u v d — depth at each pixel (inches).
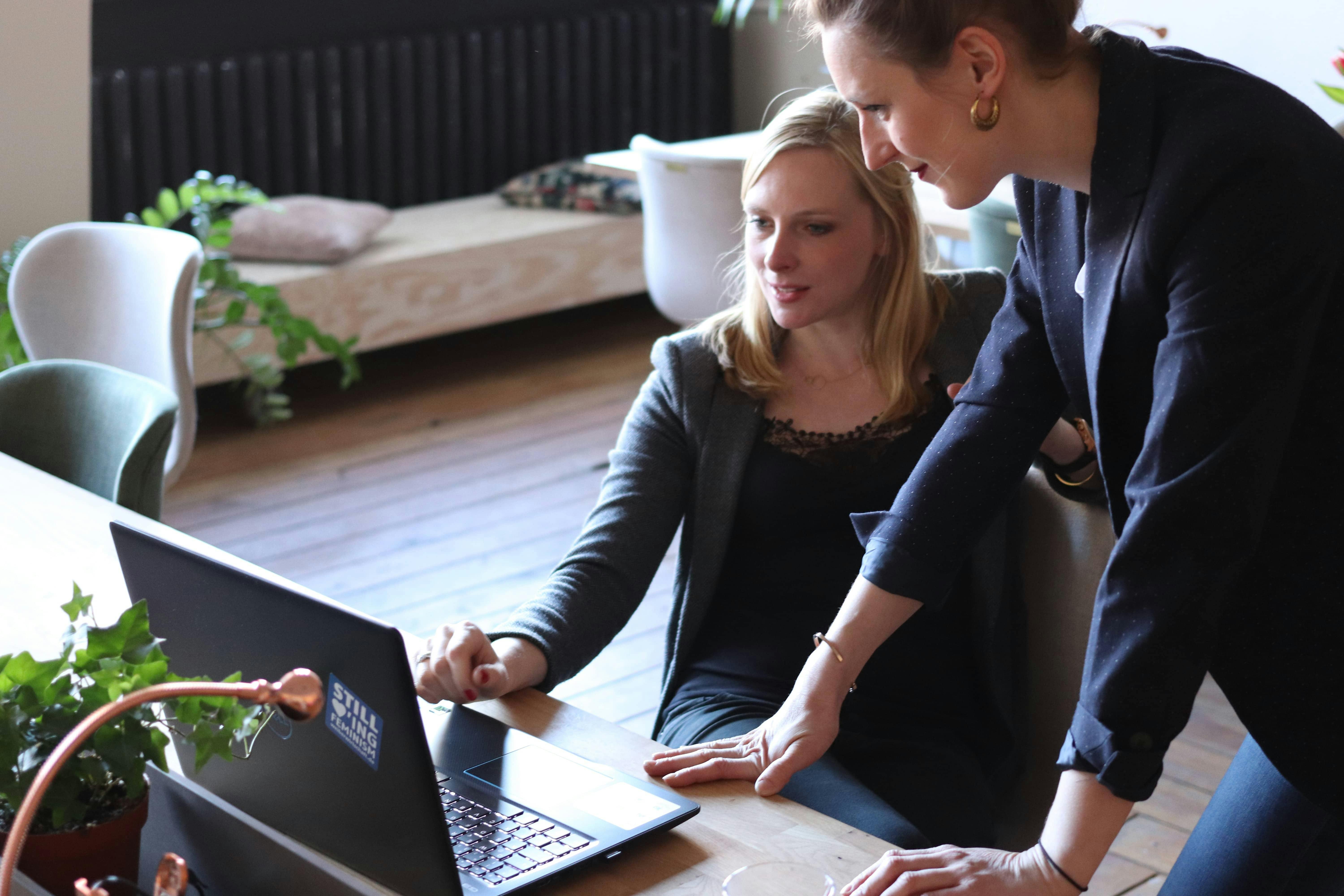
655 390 65.6
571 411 183.9
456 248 190.7
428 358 206.7
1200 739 104.2
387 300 185.8
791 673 61.0
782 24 235.0
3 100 138.5
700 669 62.8
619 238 207.5
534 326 223.1
